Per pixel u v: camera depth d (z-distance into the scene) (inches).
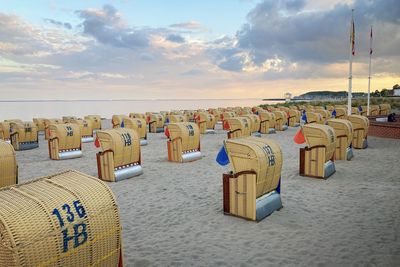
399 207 278.1
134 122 717.3
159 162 519.8
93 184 150.1
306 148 387.2
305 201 300.8
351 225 241.6
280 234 227.9
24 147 708.7
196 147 539.8
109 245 145.3
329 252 199.2
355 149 577.9
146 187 370.6
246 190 253.9
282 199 307.7
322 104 2380.7
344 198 307.0
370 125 766.5
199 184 378.9
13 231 112.9
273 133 897.5
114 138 395.2
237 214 262.4
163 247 213.9
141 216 277.0
